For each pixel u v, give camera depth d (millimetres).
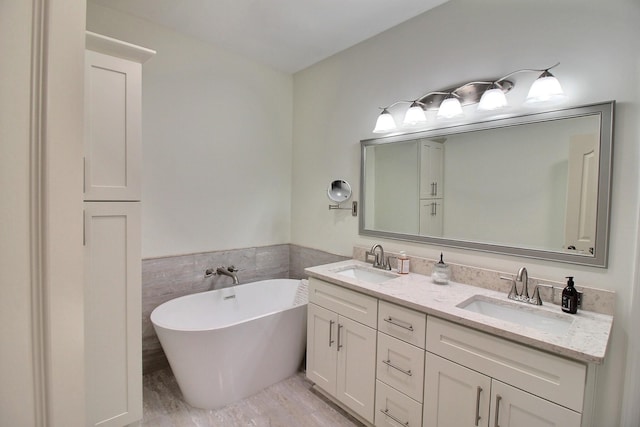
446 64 2053
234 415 1992
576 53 1547
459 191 2002
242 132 2924
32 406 480
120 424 1651
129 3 2111
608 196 1454
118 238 1610
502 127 1811
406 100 2283
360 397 1873
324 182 2945
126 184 1624
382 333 1749
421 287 1844
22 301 466
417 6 2096
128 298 1653
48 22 477
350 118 2691
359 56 2609
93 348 1557
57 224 490
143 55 1646
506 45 1782
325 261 2938
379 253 2424
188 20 2314
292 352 2426
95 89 1524
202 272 2707
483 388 1347
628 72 1417
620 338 1434
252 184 3020
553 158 1631
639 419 1373
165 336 1986
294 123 3283
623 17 1426
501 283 1779
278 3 2090
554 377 1164
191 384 2018
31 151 465
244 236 2984
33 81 465
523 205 1736
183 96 2549
